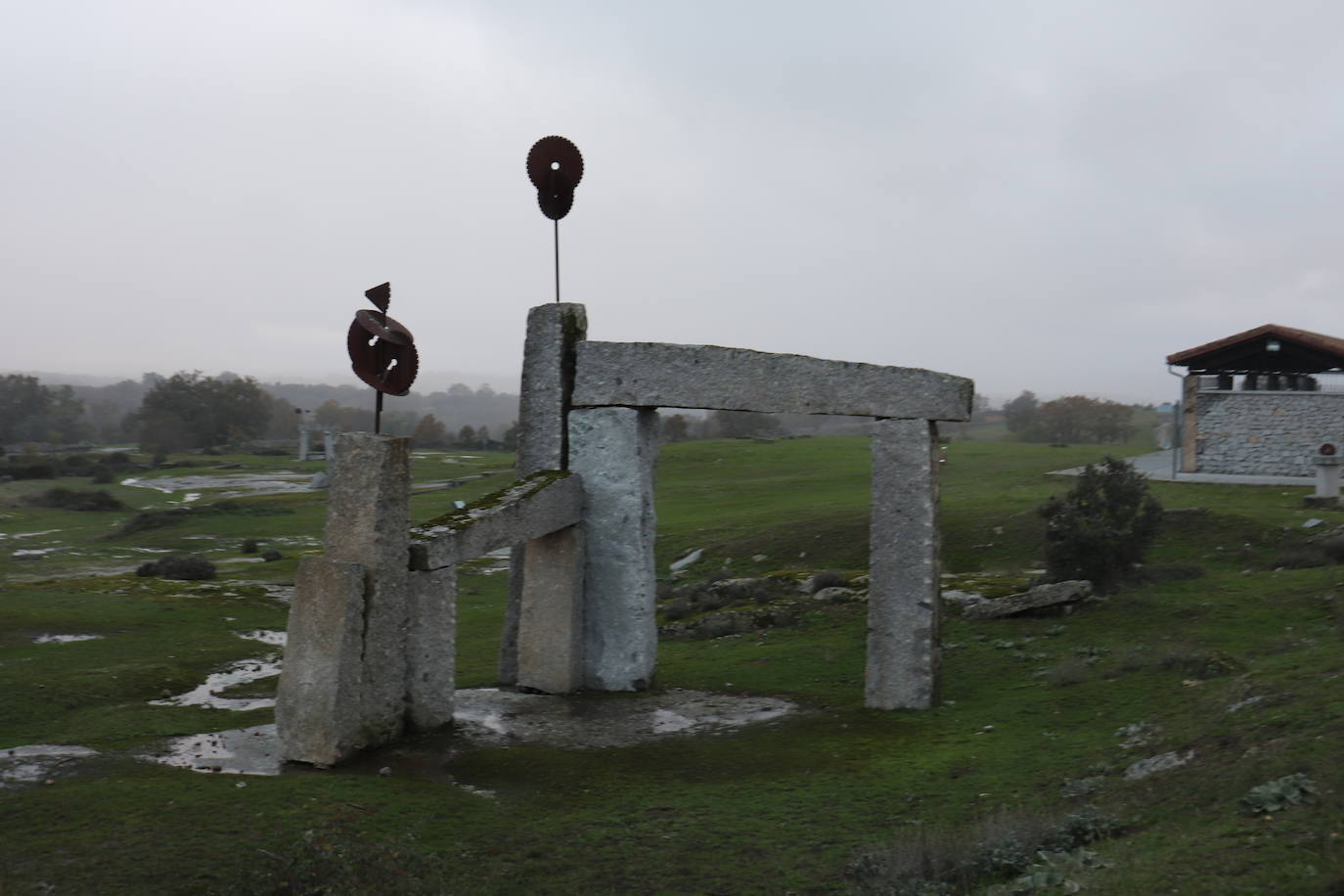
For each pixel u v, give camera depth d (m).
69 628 26.80
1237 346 40.50
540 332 21.33
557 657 20.16
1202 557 28.03
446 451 150.62
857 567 33.31
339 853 10.17
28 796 12.42
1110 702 16.00
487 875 10.59
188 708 18.75
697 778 14.44
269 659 24.80
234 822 11.51
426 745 16.05
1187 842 8.86
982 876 9.62
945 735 15.97
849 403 18.58
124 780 13.30
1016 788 12.43
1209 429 40.72
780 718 18.06
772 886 10.16
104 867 10.25
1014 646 21.42
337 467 15.80
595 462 20.47
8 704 18.38
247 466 121.44
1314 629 18.61
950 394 17.97
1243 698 12.99
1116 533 24.64
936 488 18.47
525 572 20.70
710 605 29.64
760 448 85.69
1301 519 29.67
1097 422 117.38
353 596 15.02
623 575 20.31
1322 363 40.19
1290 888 7.44
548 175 21.45
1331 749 9.97
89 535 63.69
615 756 15.62
